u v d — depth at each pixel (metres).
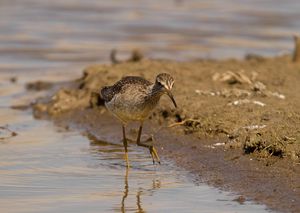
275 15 28.56
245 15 28.75
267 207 10.86
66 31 25.97
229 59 20.88
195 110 14.86
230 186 11.81
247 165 12.42
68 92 17.95
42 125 16.30
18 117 16.98
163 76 12.55
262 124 13.66
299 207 10.72
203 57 22.58
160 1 32.19
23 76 20.58
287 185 11.48
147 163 13.34
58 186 12.12
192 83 16.89
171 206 11.14
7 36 24.92
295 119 13.70
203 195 11.53
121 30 26.23
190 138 14.10
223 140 13.67
